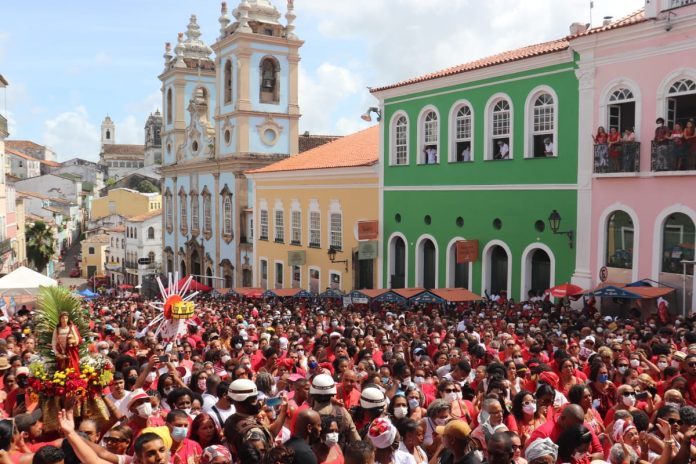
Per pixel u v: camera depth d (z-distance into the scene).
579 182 24.14
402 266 33.06
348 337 14.95
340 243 36.91
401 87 31.83
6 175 54.47
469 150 28.92
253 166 49.34
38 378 7.91
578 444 6.81
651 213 21.81
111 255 87.69
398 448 6.65
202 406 8.45
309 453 5.84
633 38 22.11
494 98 27.47
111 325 18.39
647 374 9.88
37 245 69.69
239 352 13.27
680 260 21.14
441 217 30.27
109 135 189.25
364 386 9.38
